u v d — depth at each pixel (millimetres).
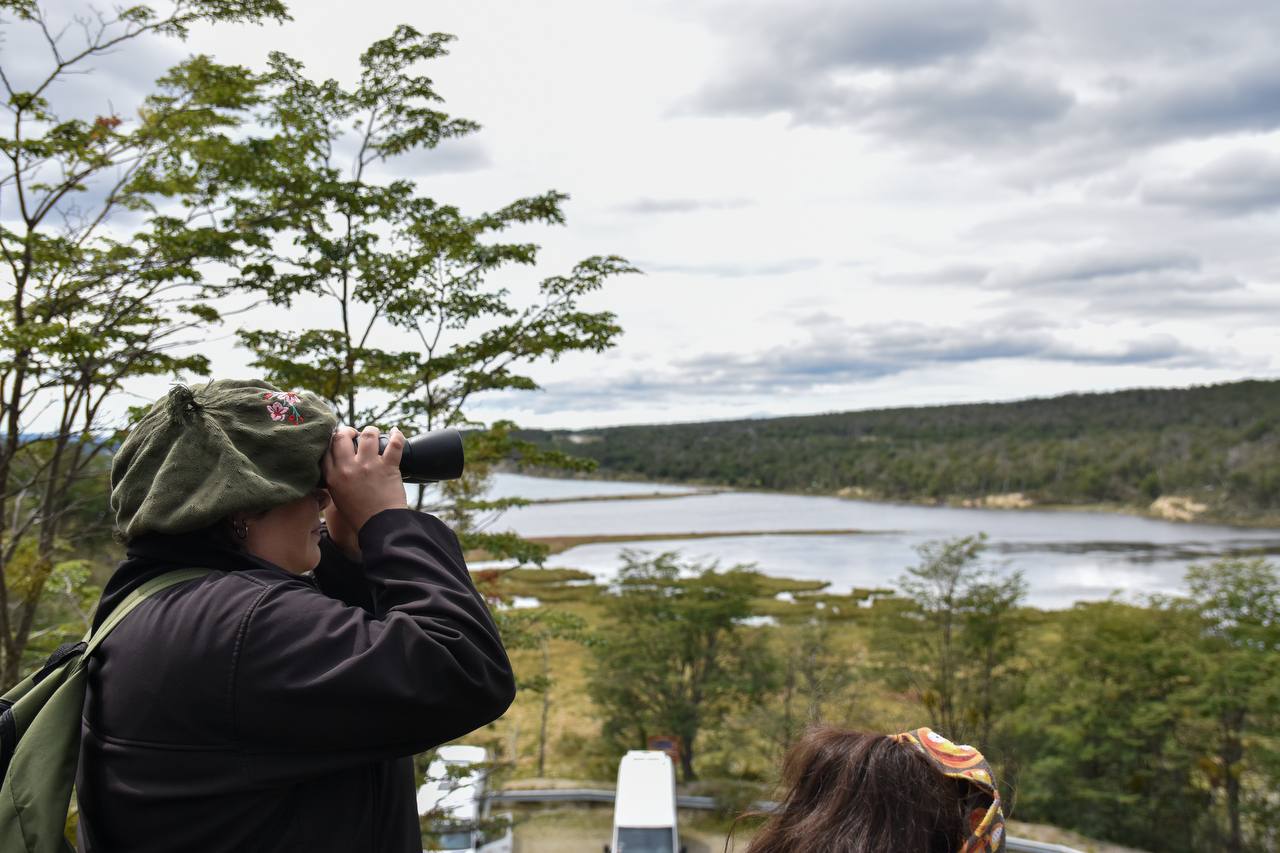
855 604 59312
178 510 1287
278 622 1237
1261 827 26156
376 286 8148
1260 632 27766
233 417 1361
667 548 95750
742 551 94188
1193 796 27891
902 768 1252
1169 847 26797
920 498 189750
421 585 1321
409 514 1416
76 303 7816
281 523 1411
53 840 1214
